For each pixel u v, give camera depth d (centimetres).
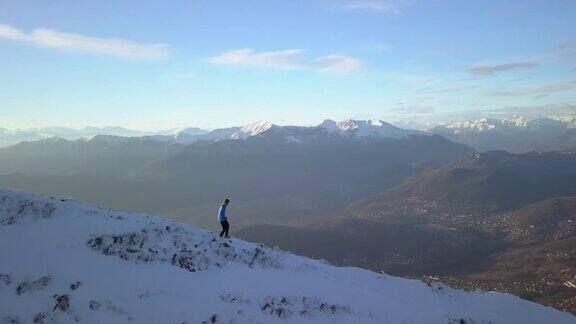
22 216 3089
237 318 2223
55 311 2056
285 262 3225
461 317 2992
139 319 2078
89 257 2534
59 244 2645
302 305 2512
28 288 2195
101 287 2262
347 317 2531
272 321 2283
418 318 2772
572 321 3572
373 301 2867
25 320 1994
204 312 2206
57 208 3253
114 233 2838
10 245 2597
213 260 2827
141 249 2700
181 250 2808
